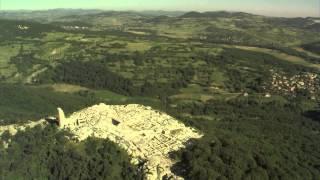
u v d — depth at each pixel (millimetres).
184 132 190375
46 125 186875
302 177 168500
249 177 154125
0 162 166500
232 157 162875
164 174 154125
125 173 157625
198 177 150125
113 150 167250
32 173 161625
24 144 175375
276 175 160750
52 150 168375
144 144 173750
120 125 184250
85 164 161375
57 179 159000
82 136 172625
